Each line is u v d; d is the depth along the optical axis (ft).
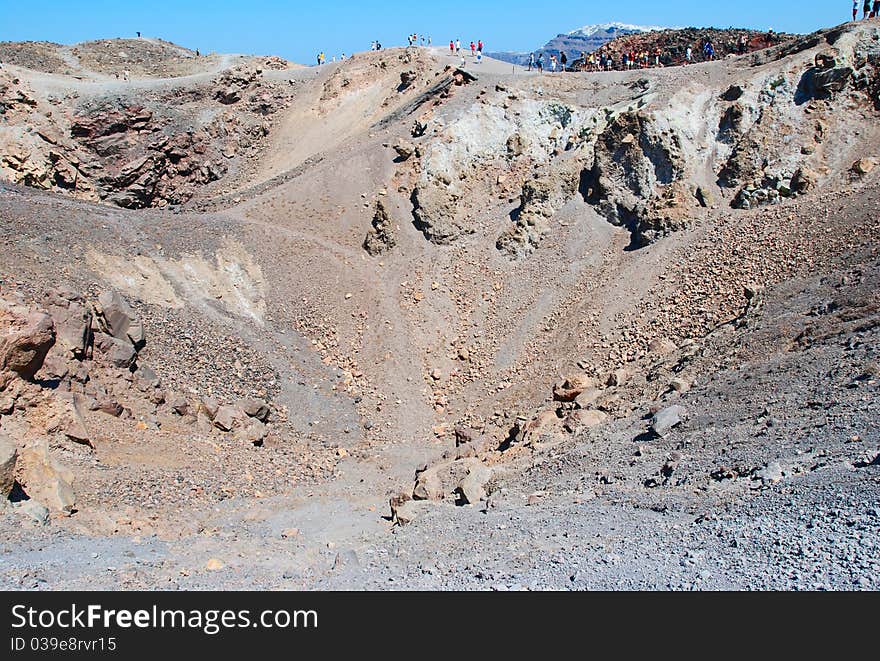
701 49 232.73
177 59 286.46
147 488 90.99
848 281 103.35
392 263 159.43
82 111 226.17
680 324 125.08
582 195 160.25
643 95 170.60
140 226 147.74
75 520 76.69
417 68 233.76
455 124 177.88
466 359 141.79
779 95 156.56
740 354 98.17
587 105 177.47
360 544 76.23
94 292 121.29
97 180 226.58
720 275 129.80
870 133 146.92
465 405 132.87
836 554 45.16
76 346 103.60
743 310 117.50
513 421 118.11
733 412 81.30
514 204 166.91
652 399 98.58
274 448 115.65
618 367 122.52
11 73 223.71
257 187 184.24
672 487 68.28
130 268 134.10
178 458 101.40
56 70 261.03
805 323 96.78
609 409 103.19
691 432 80.94
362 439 125.29
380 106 232.53
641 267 141.90
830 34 162.91
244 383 126.21
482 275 154.71
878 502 50.03
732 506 58.49
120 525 78.74
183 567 64.08
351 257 160.66
